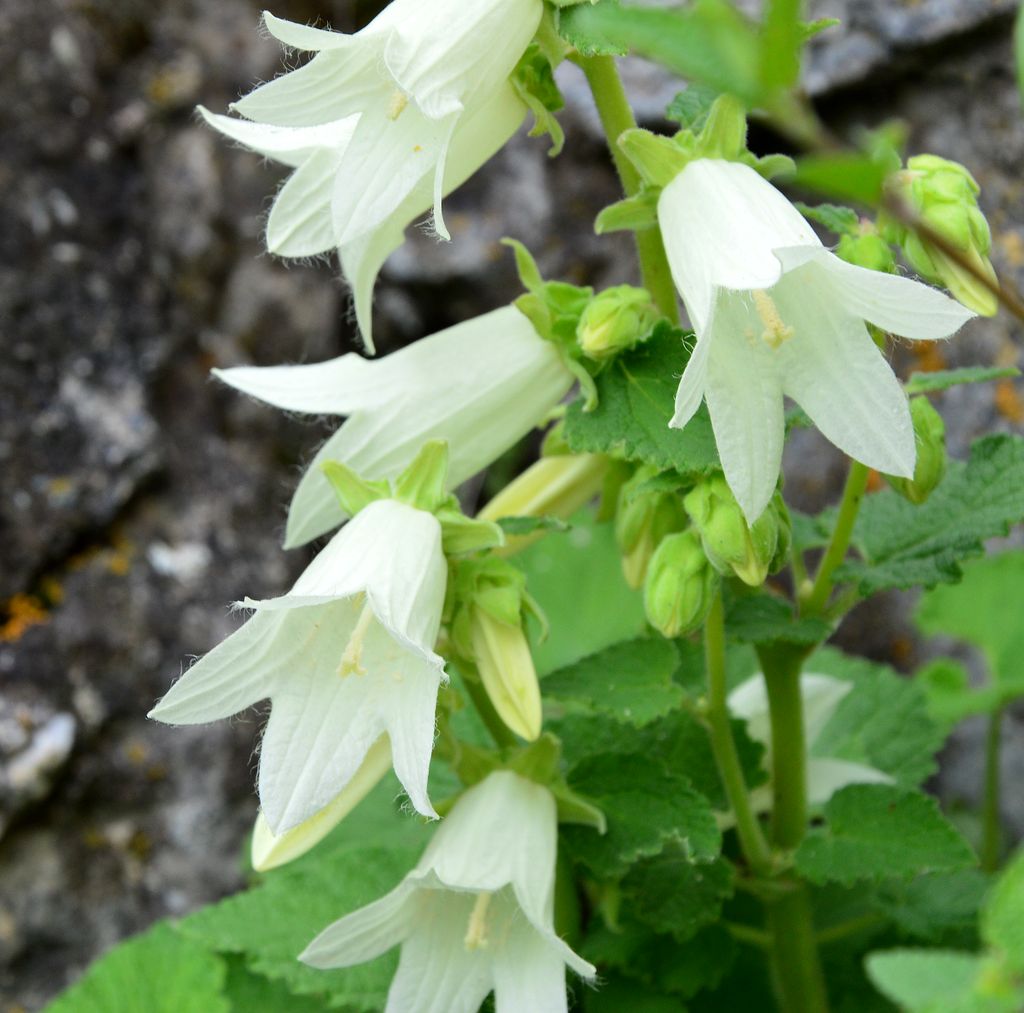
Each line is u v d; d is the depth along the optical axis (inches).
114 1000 18.1
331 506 16.3
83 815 20.9
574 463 16.7
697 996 18.5
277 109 14.3
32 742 20.6
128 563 21.4
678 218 14.6
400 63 14.3
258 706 21.5
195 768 21.3
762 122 21.8
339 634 14.7
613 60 15.3
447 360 16.1
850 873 16.1
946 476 16.7
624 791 16.1
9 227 21.6
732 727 17.3
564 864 17.1
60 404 21.5
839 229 15.1
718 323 14.4
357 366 16.2
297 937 17.1
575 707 19.7
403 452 16.1
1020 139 21.5
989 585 20.7
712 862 16.7
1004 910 11.4
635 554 16.2
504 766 15.9
